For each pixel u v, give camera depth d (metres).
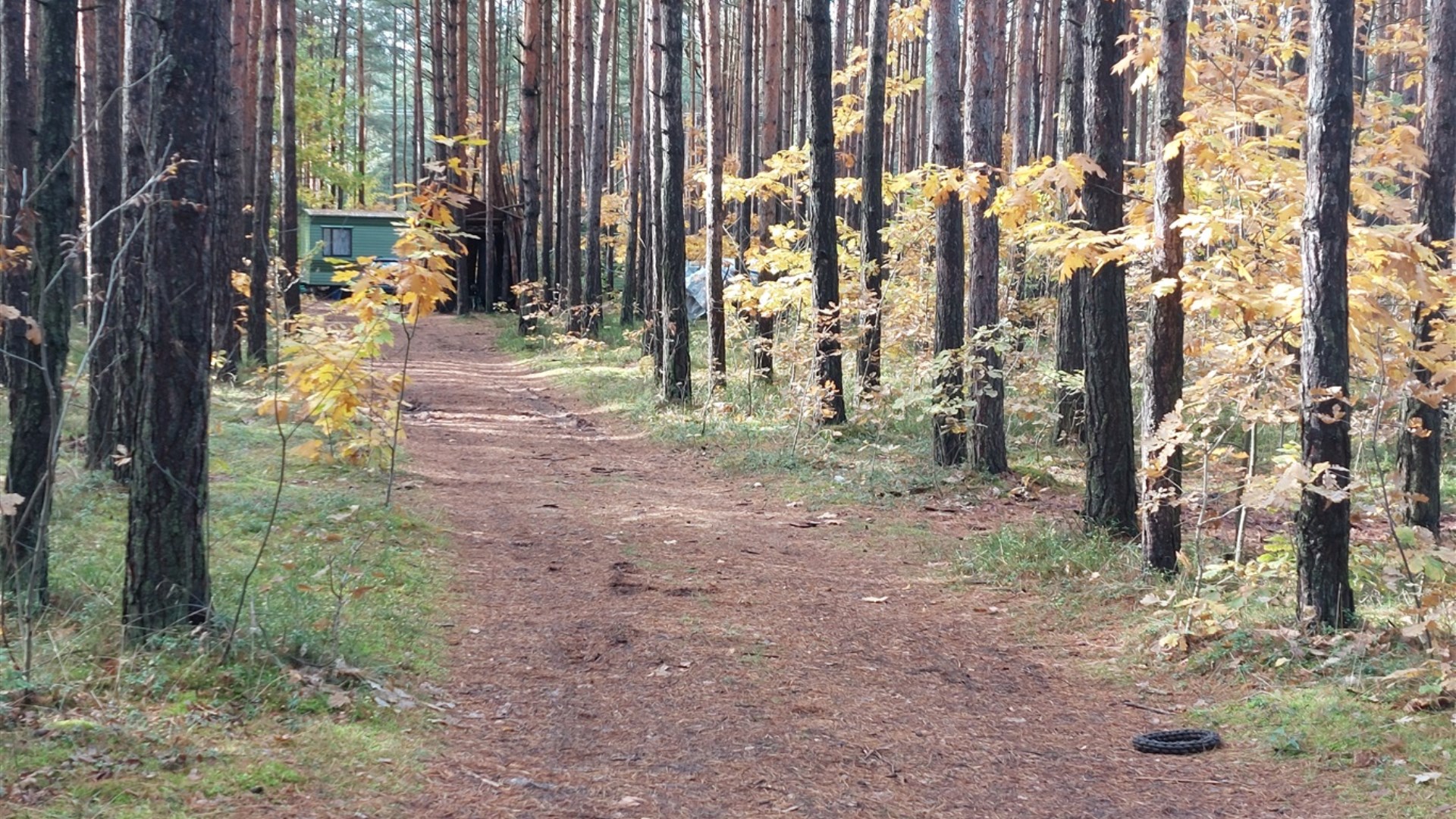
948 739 5.71
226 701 5.10
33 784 3.92
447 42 37.22
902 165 33.72
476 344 30.98
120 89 5.62
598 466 14.12
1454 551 6.36
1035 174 8.87
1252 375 7.37
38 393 6.24
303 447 7.72
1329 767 5.07
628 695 6.20
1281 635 6.52
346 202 56.69
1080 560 9.02
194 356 5.75
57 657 5.16
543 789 4.73
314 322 9.01
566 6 32.09
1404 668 5.91
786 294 16.91
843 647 7.31
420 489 11.54
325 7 55.47
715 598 8.34
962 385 13.48
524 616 7.61
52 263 6.33
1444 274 7.38
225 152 17.72
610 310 35.78
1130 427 9.70
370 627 6.66
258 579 7.13
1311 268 6.41
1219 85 8.72
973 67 12.82
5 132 7.04
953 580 9.09
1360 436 9.83
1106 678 6.78
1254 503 6.53
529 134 29.59
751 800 4.81
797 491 12.52
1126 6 9.37
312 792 4.29
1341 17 6.21
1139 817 4.71
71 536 7.80
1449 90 9.32
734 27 38.38
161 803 3.94
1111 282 9.59
